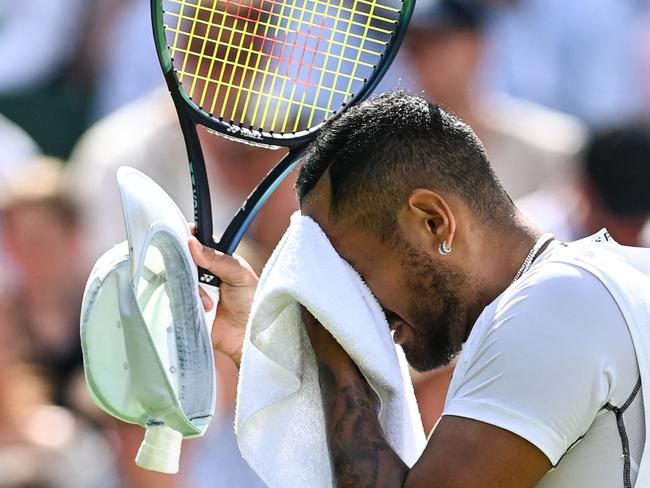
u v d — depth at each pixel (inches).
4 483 747.4
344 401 434.6
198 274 477.1
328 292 435.8
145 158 945.5
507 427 400.8
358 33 851.4
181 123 483.8
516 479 401.7
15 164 1108.5
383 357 438.0
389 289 442.9
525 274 423.8
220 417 732.0
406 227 436.1
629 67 1233.4
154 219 445.7
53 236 940.0
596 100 1230.3
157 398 428.1
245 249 801.6
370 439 425.4
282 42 533.3
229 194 866.1
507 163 972.6
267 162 862.5
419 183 434.9
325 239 442.0
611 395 405.4
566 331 404.5
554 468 413.4
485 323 417.1
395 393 440.8
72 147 1197.7
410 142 436.8
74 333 919.7
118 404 439.2
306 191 452.8
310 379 456.1
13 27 1288.1
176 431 446.6
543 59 1214.3
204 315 466.0
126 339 428.8
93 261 946.7
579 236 872.3
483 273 436.8
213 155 867.4
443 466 404.5
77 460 767.1
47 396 813.2
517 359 404.2
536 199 933.2
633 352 407.5
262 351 450.9
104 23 1210.6
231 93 774.5
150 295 455.5
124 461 726.5
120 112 999.6
